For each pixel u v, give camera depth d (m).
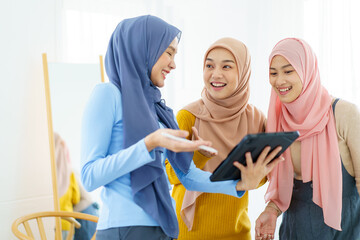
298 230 1.74
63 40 2.62
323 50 3.18
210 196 1.83
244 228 1.90
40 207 2.52
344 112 1.71
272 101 1.88
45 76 2.43
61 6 2.60
